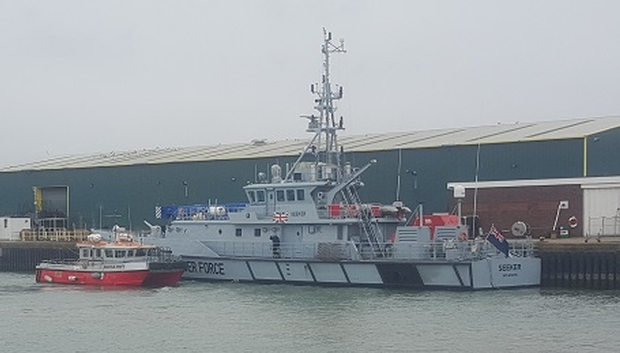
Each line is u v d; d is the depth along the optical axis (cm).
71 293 4422
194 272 4806
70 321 3544
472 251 4191
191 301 4016
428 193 5738
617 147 5322
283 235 4600
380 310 3631
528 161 5412
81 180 7312
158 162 6906
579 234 5059
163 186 6862
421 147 5775
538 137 5456
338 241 4422
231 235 4766
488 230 5312
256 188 4681
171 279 4591
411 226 4388
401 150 5847
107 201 7162
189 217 5062
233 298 4078
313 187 4488
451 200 5516
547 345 2919
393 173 5869
